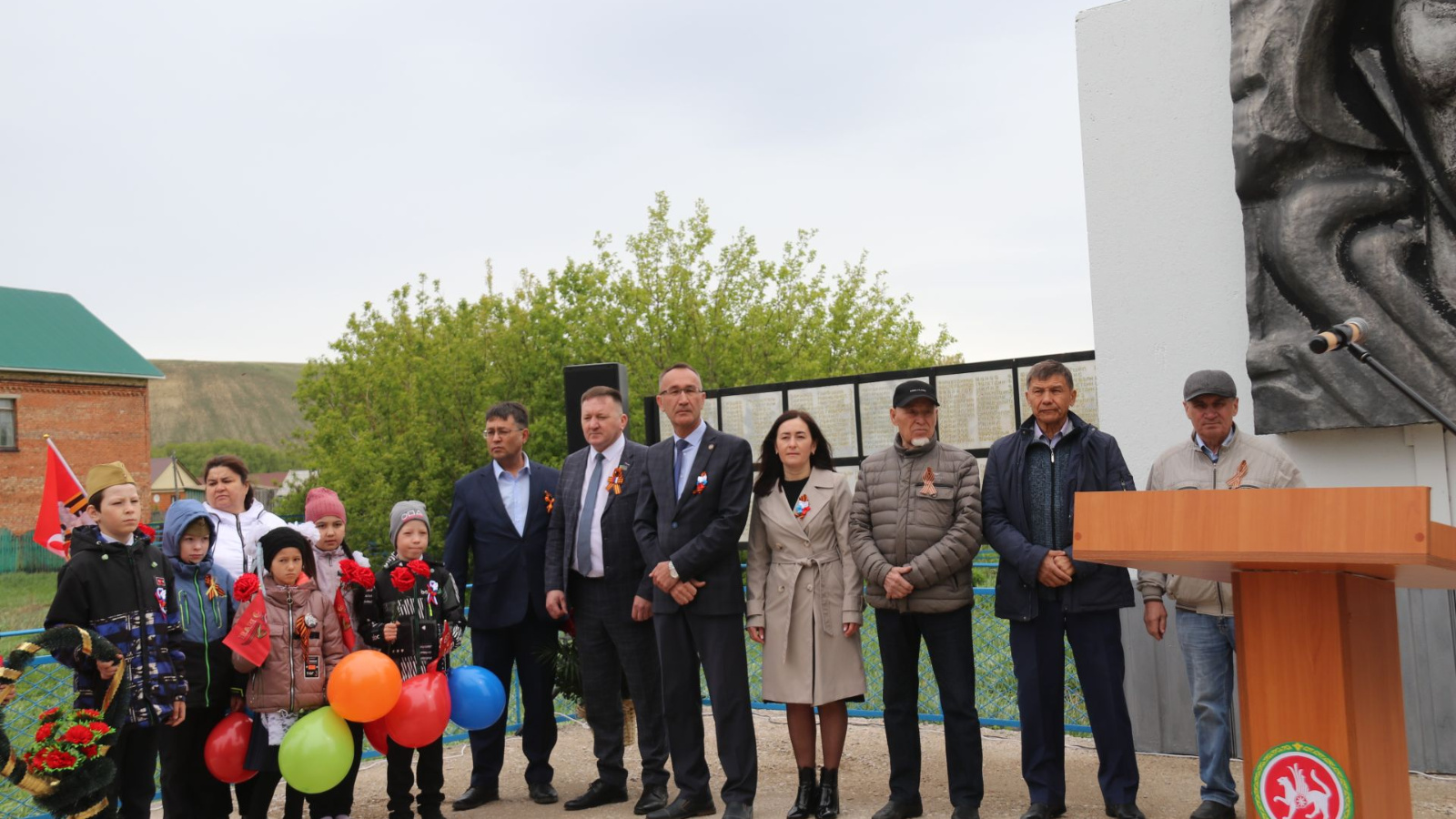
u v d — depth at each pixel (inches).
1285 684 106.8
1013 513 198.7
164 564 202.7
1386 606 120.4
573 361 916.6
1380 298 215.3
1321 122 222.5
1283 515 94.2
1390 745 116.0
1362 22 219.9
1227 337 243.8
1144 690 251.1
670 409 214.5
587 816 222.1
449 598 228.4
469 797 233.8
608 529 224.7
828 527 210.8
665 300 858.1
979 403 308.7
